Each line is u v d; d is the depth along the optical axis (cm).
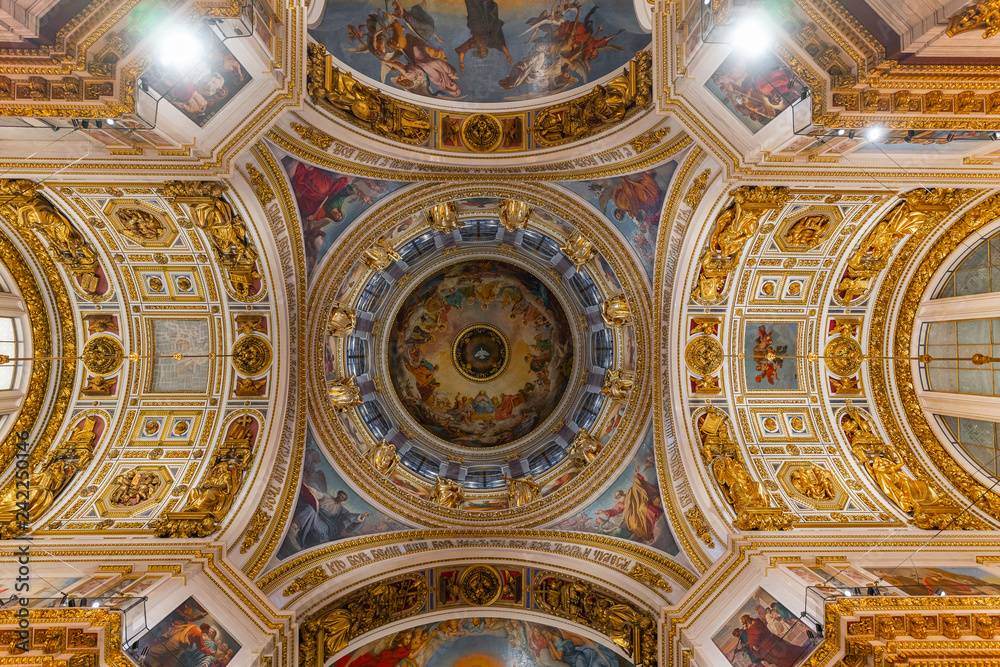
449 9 1577
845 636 1032
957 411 1541
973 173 1190
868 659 1022
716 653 1251
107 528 1413
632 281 1752
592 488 1780
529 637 1677
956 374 1566
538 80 1656
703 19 1062
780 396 1711
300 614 1407
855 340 1714
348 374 1923
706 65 1124
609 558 1633
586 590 1581
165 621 1158
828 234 1503
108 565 1280
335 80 1422
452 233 1984
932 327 1631
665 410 1711
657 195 1591
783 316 1684
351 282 1798
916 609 1053
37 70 880
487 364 2436
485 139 1670
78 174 1198
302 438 1688
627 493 1736
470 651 1705
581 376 2167
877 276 1647
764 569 1287
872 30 903
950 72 908
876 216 1449
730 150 1223
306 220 1617
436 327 2406
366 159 1579
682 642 1341
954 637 1022
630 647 1462
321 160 1517
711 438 1623
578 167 1648
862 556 1326
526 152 1656
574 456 1916
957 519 1434
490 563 1697
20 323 1580
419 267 2147
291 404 1673
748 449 1633
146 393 1680
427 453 2216
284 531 1563
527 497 1841
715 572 1375
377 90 1568
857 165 1186
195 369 1686
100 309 1633
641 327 1761
